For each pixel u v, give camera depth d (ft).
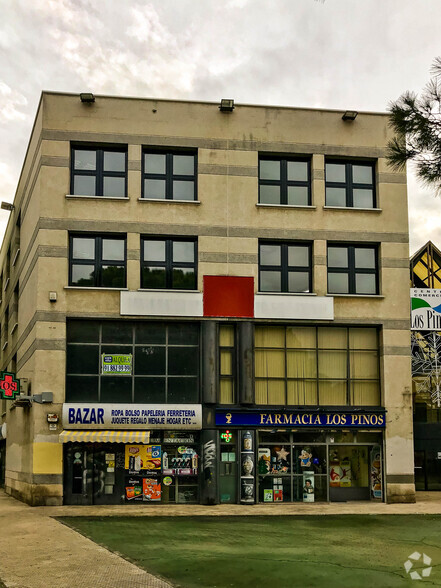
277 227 85.05
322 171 86.79
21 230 102.06
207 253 83.25
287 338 84.33
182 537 54.75
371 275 86.94
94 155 84.28
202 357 81.35
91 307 80.43
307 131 87.04
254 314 82.58
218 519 67.15
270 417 80.84
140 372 81.05
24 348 91.56
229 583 38.47
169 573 40.98
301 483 81.71
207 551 48.19
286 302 83.35
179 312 81.46
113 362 80.74
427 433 104.78
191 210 83.82
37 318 79.30
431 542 53.06
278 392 83.20
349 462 83.20
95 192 83.46
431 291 97.35
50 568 42.14
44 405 77.77
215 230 83.82
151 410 78.59
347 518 68.33
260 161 87.10
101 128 83.46
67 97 83.41
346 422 82.17
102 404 78.28
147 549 48.85
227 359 82.79
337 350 84.99
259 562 44.32
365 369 85.25
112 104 84.02
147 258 83.25
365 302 85.10
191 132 85.05
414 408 105.29
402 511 74.28
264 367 83.46
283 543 52.13
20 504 80.53
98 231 81.92
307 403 83.46
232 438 80.94
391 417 83.20
